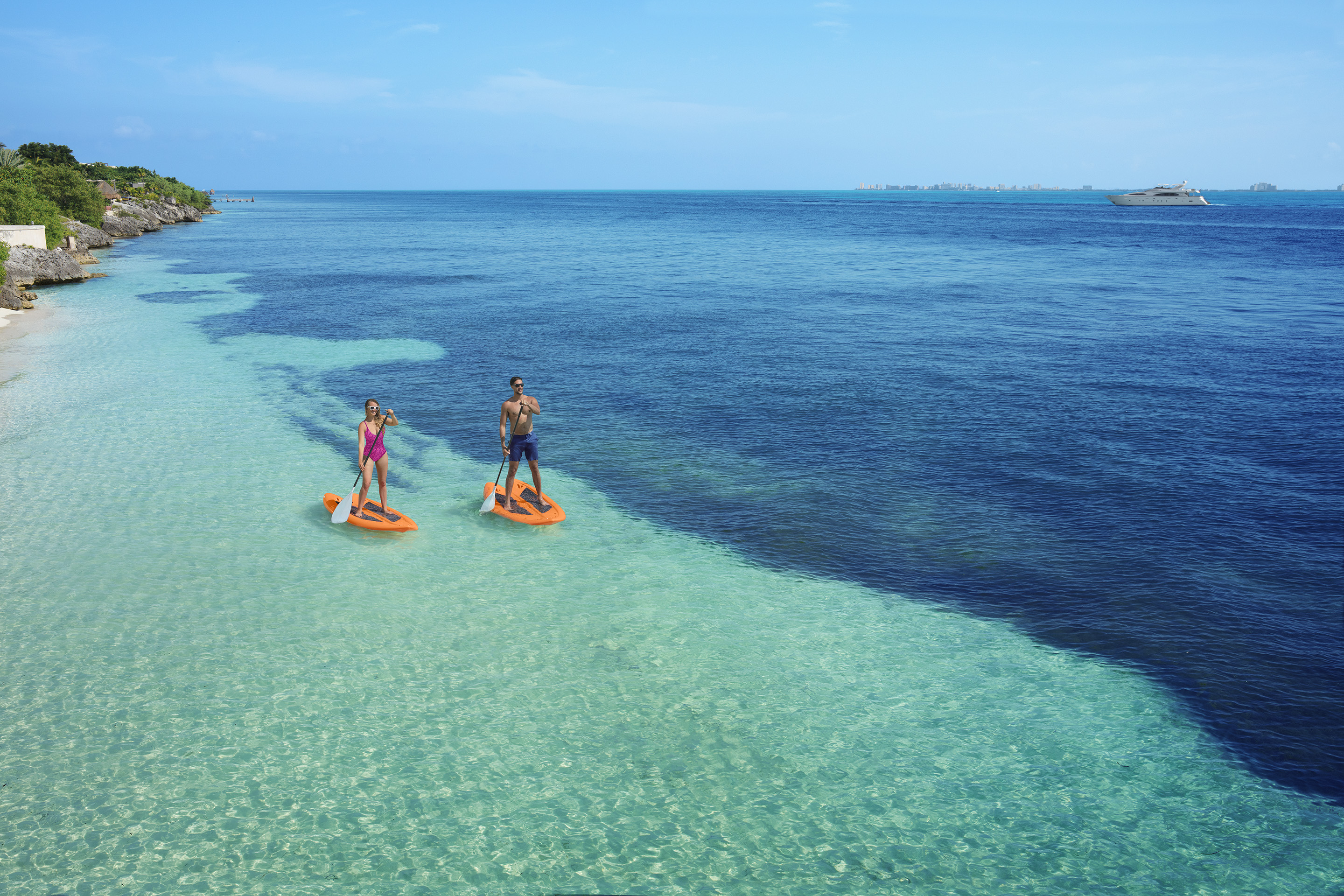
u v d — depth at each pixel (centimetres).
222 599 1058
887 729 820
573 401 2094
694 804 709
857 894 613
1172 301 3916
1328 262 5931
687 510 1396
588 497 1451
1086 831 685
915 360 2573
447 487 1495
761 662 940
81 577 1108
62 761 743
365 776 734
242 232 9488
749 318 3412
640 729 812
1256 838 679
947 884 625
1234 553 1223
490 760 760
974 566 1192
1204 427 1841
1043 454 1666
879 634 1005
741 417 1948
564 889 612
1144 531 1302
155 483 1470
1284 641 988
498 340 2906
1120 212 18688
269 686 870
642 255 6612
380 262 5850
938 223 12888
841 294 4212
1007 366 2484
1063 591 1117
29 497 1394
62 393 2102
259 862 631
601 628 1009
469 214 16150
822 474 1562
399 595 1084
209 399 2062
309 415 1939
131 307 3569
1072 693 887
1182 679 912
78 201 7069
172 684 870
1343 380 2269
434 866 632
